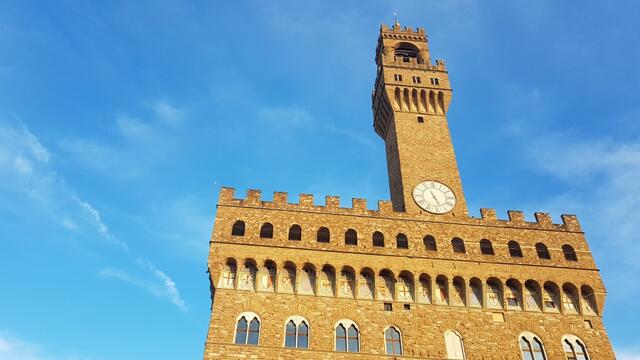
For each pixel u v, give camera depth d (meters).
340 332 52.47
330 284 56.03
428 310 55.00
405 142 71.31
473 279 57.88
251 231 58.59
